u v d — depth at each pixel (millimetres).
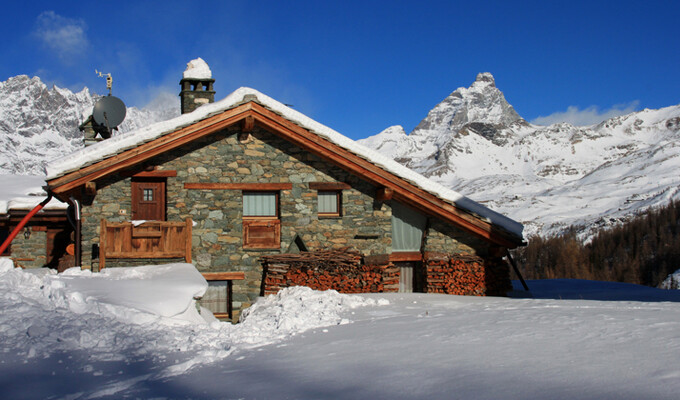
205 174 14930
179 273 11820
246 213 15375
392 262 16359
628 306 9906
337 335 7938
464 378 5199
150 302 9461
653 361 5406
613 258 103812
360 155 15312
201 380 5855
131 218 14539
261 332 8500
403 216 16328
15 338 7176
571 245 111562
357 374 5641
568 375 5082
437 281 15992
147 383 5832
